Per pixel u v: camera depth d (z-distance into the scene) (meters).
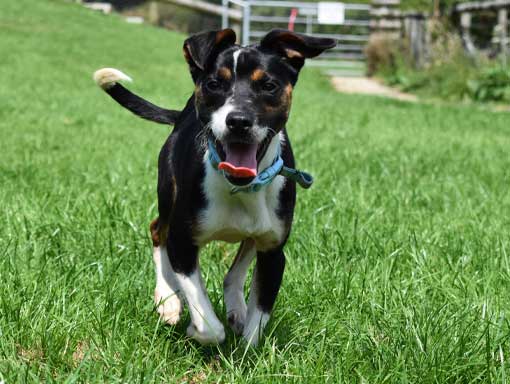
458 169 2.96
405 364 1.33
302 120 4.75
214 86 1.36
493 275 1.67
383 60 8.48
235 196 1.38
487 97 6.63
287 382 1.29
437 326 1.43
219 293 1.61
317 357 1.37
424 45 8.14
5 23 8.71
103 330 1.40
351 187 2.43
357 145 3.61
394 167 2.93
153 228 1.68
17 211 1.97
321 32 10.15
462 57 7.41
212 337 1.37
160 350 1.39
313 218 2.00
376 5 8.96
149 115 1.75
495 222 2.09
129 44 8.67
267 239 1.43
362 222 2.02
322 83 7.93
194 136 1.44
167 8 11.44
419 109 5.95
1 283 1.52
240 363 1.37
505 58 7.05
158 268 1.60
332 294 1.57
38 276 1.56
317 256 1.75
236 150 1.34
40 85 5.69
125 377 1.27
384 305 1.53
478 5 7.43
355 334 1.42
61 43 8.05
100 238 1.81
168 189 1.52
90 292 1.52
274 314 1.52
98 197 2.15
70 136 3.67
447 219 2.10
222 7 11.01
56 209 1.99
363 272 1.66
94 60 7.30
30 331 1.38
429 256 1.76
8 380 1.25
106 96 5.45
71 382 1.22
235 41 1.40
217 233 1.42
